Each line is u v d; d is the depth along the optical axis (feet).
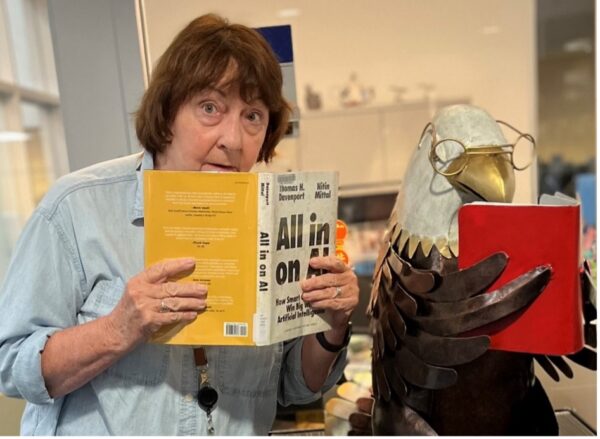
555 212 2.20
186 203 2.27
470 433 2.61
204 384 2.69
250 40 2.57
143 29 3.70
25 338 2.49
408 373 2.56
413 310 2.53
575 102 12.02
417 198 2.72
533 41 7.77
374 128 8.80
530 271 2.24
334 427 3.26
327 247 2.58
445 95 8.21
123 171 2.78
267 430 3.01
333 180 2.54
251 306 2.32
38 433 2.67
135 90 3.71
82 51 3.67
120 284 2.60
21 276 2.49
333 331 2.89
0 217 9.04
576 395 3.24
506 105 7.99
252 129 2.66
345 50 8.22
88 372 2.40
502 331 2.32
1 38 8.04
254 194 2.27
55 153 8.85
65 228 2.57
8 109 8.73
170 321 2.28
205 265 2.31
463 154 2.57
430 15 7.88
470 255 2.34
